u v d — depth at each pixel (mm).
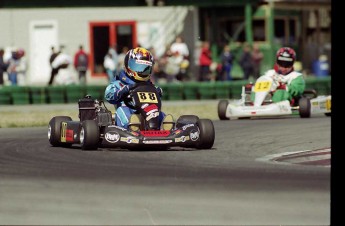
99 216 18516
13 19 82125
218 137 34375
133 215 18594
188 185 21875
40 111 52969
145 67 29656
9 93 62219
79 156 27797
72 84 65188
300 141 32438
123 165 25531
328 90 65875
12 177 23516
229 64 75688
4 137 36344
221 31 81875
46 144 32438
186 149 29688
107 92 29891
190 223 17906
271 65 78312
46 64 82625
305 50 83750
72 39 82500
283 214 18656
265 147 30609
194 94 63719
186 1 79250
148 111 29078
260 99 43500
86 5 80062
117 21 82188
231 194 20703
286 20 81188
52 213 18797
